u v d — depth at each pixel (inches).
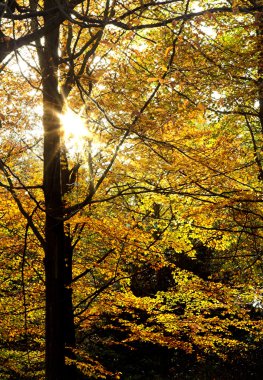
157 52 282.5
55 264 272.1
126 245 364.5
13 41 160.7
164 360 748.0
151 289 690.2
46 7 240.7
